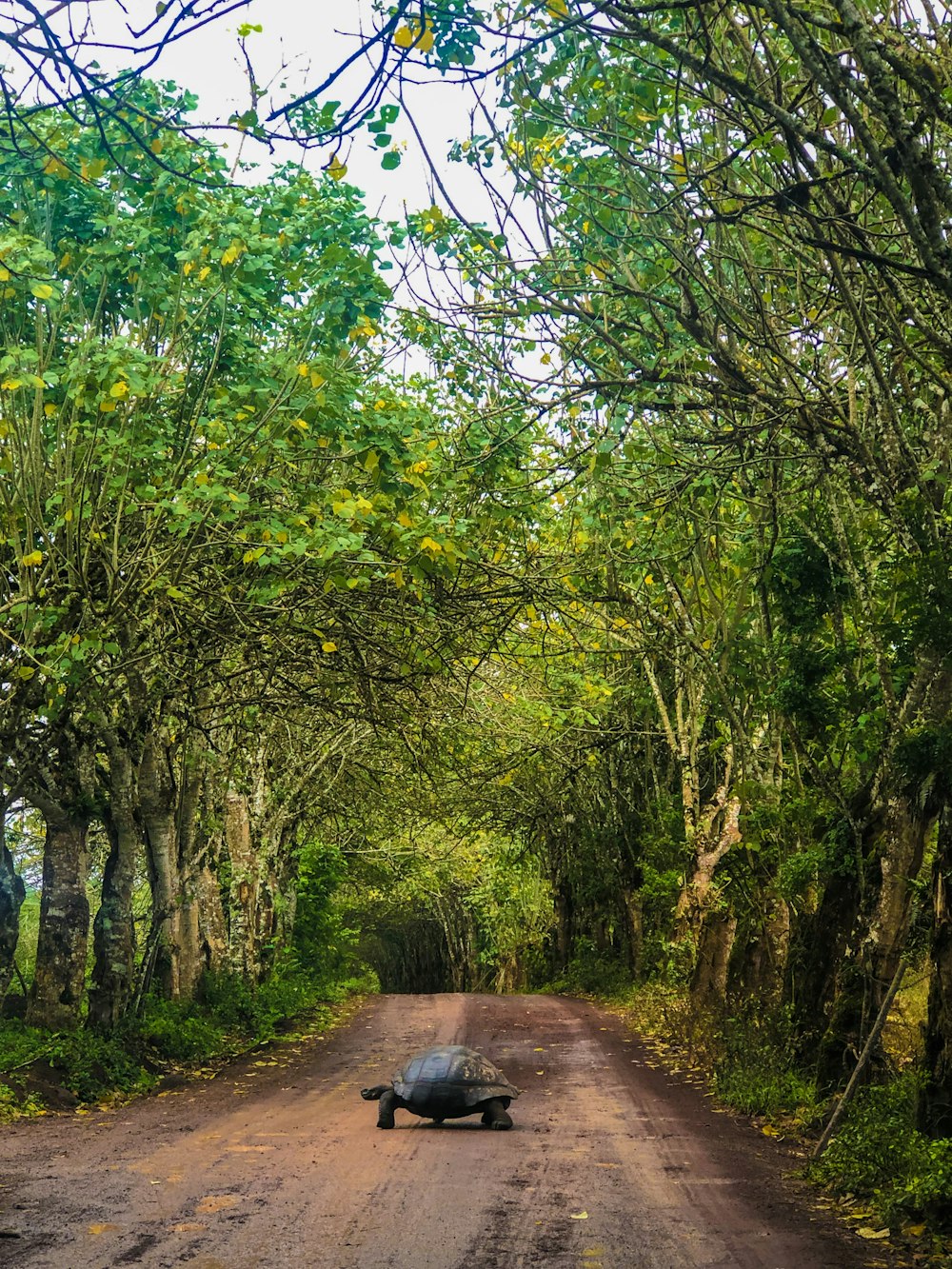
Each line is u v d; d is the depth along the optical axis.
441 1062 12.37
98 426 11.88
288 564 13.55
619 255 9.64
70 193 12.00
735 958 21.30
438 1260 7.22
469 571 15.33
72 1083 14.43
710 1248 7.56
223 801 26.78
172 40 4.70
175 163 12.03
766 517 12.57
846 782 14.24
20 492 12.21
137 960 23.92
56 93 4.81
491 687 21.41
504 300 9.91
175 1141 11.40
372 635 15.52
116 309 13.26
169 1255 7.29
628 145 9.10
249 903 26.28
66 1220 8.16
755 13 7.32
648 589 18.45
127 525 13.75
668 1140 11.57
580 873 38.19
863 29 5.67
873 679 12.05
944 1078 9.30
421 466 12.41
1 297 11.39
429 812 33.59
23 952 29.53
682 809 26.94
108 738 16.94
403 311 10.95
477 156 9.65
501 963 53.53
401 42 5.22
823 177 6.71
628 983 33.66
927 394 10.77
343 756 28.28
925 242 5.88
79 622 13.54
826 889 14.09
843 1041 12.58
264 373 12.56
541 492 14.37
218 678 16.30
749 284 9.05
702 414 10.73
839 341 10.29
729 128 9.12
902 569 9.57
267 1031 22.38
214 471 12.28
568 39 8.13
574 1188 9.30
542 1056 19.56
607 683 25.77
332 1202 8.73
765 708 14.22
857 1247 7.63
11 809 20.58
